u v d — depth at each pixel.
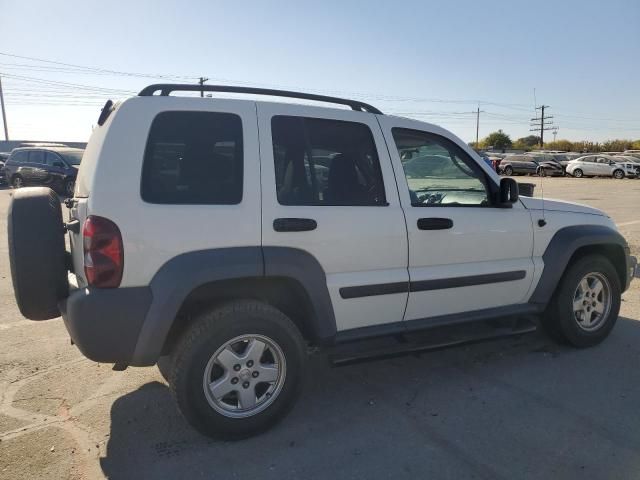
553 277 4.32
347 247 3.39
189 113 3.10
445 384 3.97
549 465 2.93
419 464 2.95
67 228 3.35
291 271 3.19
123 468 2.92
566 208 4.50
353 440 3.20
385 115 3.79
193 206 2.99
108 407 3.61
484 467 2.92
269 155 3.24
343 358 3.57
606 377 4.06
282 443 3.18
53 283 3.09
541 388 3.88
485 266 4.00
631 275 4.86
